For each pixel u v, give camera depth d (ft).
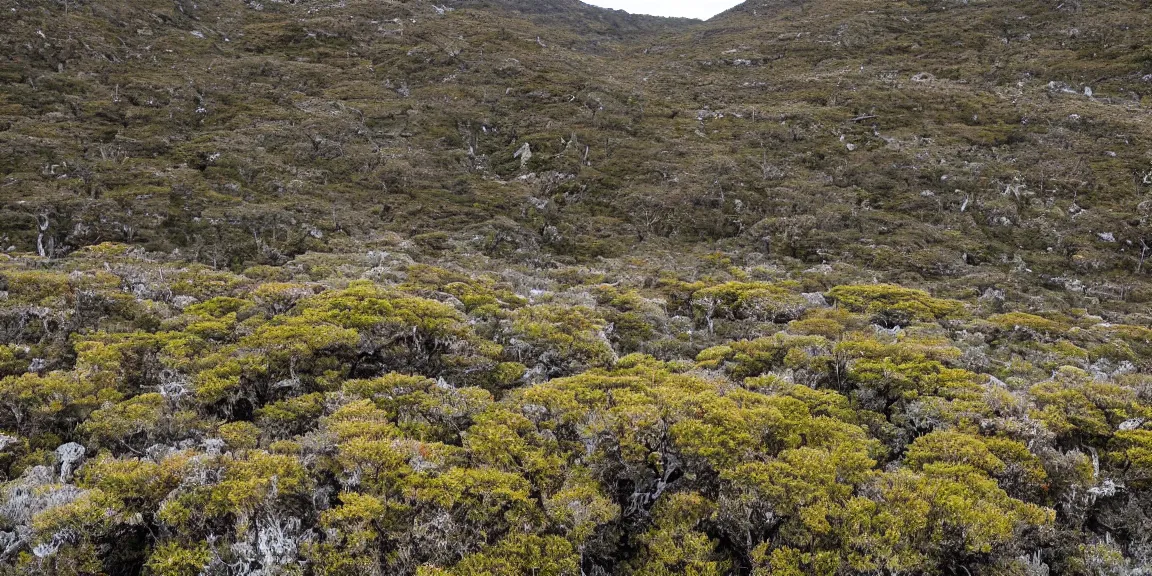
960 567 24.13
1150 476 28.99
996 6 391.04
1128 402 36.42
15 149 171.12
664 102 304.71
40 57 231.91
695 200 204.85
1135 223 178.70
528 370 46.39
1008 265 162.20
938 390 38.96
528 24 456.04
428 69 314.96
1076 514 27.68
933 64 328.70
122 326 49.03
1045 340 77.97
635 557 25.86
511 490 25.44
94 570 22.59
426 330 47.34
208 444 29.53
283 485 24.93
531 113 278.05
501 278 109.09
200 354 41.68
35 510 24.03
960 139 238.48
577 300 78.95
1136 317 124.47
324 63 309.22
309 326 43.83
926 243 170.81
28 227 135.03
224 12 345.31
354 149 223.51
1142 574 23.81
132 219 147.84
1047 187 202.18
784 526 24.89
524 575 22.72
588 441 30.22
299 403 34.91
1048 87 282.97
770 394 38.11
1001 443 30.53
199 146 200.13
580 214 199.52
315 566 22.15
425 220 178.40
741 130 266.77
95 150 184.24
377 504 23.76
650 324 69.82
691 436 29.01
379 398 34.81
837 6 445.37
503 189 211.41
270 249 143.95
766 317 78.28
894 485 26.30
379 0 401.70
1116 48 304.91
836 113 273.33
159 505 24.52
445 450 28.71
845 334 61.52
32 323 47.14
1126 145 222.69
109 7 283.79
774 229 181.78
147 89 235.40
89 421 31.40
